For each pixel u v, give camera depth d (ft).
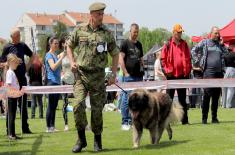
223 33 64.80
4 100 31.19
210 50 37.88
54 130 35.88
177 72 37.22
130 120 35.04
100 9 23.86
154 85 35.83
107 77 25.88
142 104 25.07
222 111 51.26
